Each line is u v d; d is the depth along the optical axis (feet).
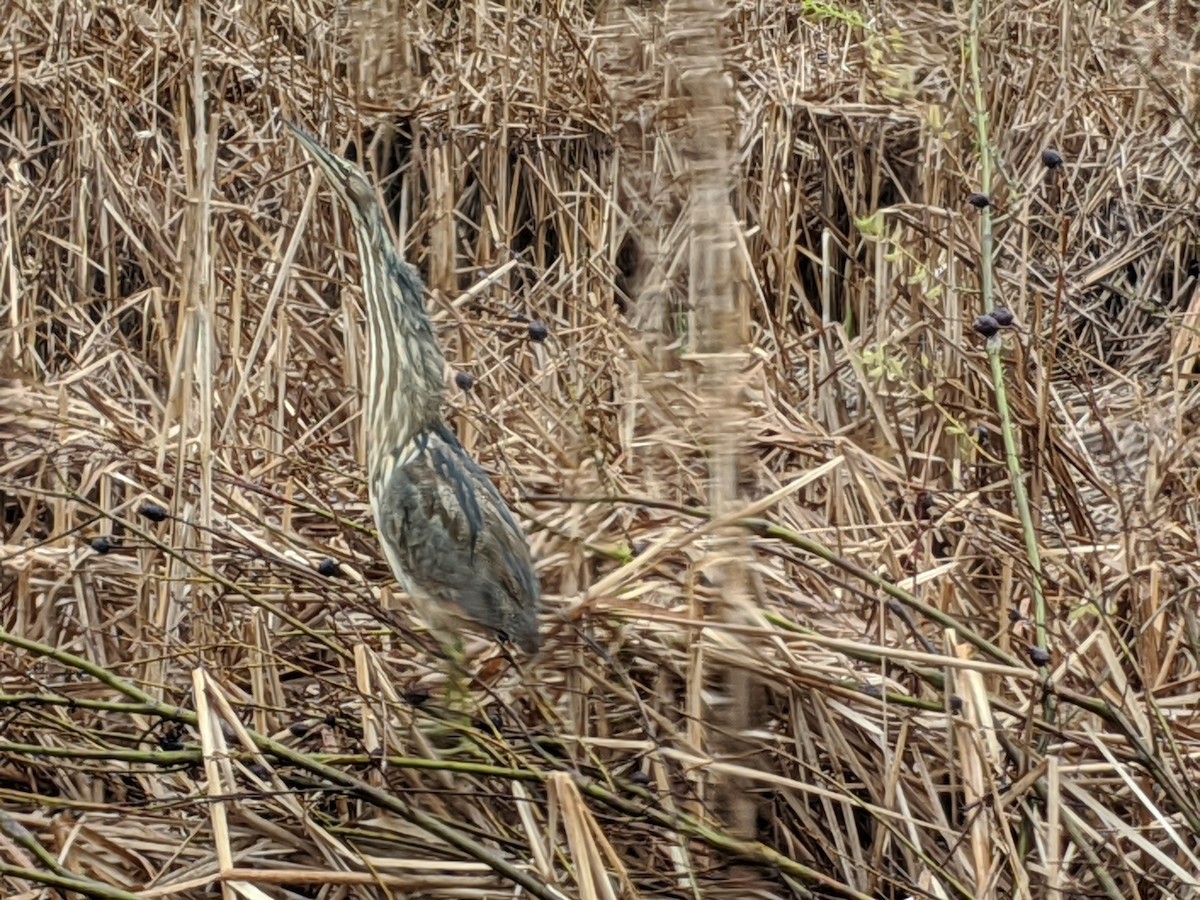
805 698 14.78
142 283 26.12
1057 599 16.70
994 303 19.11
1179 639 16.06
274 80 29.71
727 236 13.53
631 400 18.58
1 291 23.49
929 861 13.34
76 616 16.93
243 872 12.34
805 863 14.37
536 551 16.62
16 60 28.81
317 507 17.94
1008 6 30.99
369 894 13.65
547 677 15.34
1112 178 30.19
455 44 32.50
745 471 15.23
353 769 14.52
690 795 14.32
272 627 16.30
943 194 24.11
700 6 13.11
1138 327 28.63
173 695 15.19
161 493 17.78
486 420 18.25
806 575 16.79
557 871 13.69
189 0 27.78
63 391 18.72
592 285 24.36
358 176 15.78
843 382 24.95
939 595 16.69
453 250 24.44
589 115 28.99
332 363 22.74
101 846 13.75
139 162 26.35
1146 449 21.11
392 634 15.42
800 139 30.32
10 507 18.97
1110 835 14.11
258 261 24.95
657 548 14.65
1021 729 15.05
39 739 14.98
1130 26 34.58
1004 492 19.31
